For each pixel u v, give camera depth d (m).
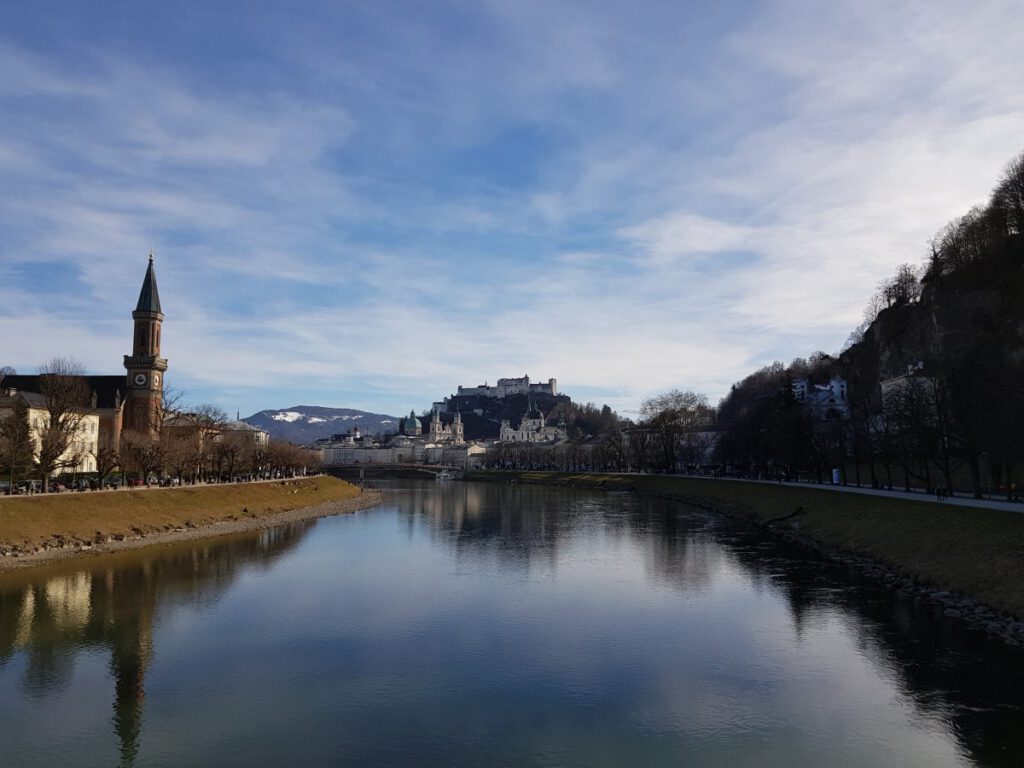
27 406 123.12
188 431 160.25
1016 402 92.69
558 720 39.31
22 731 38.16
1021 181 173.75
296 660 49.34
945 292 176.50
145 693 43.41
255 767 34.12
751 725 38.38
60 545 89.06
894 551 76.62
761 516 127.44
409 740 36.97
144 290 199.00
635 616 60.38
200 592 69.75
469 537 112.62
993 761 34.03
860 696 41.97
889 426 133.62
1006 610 53.75
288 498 165.50
